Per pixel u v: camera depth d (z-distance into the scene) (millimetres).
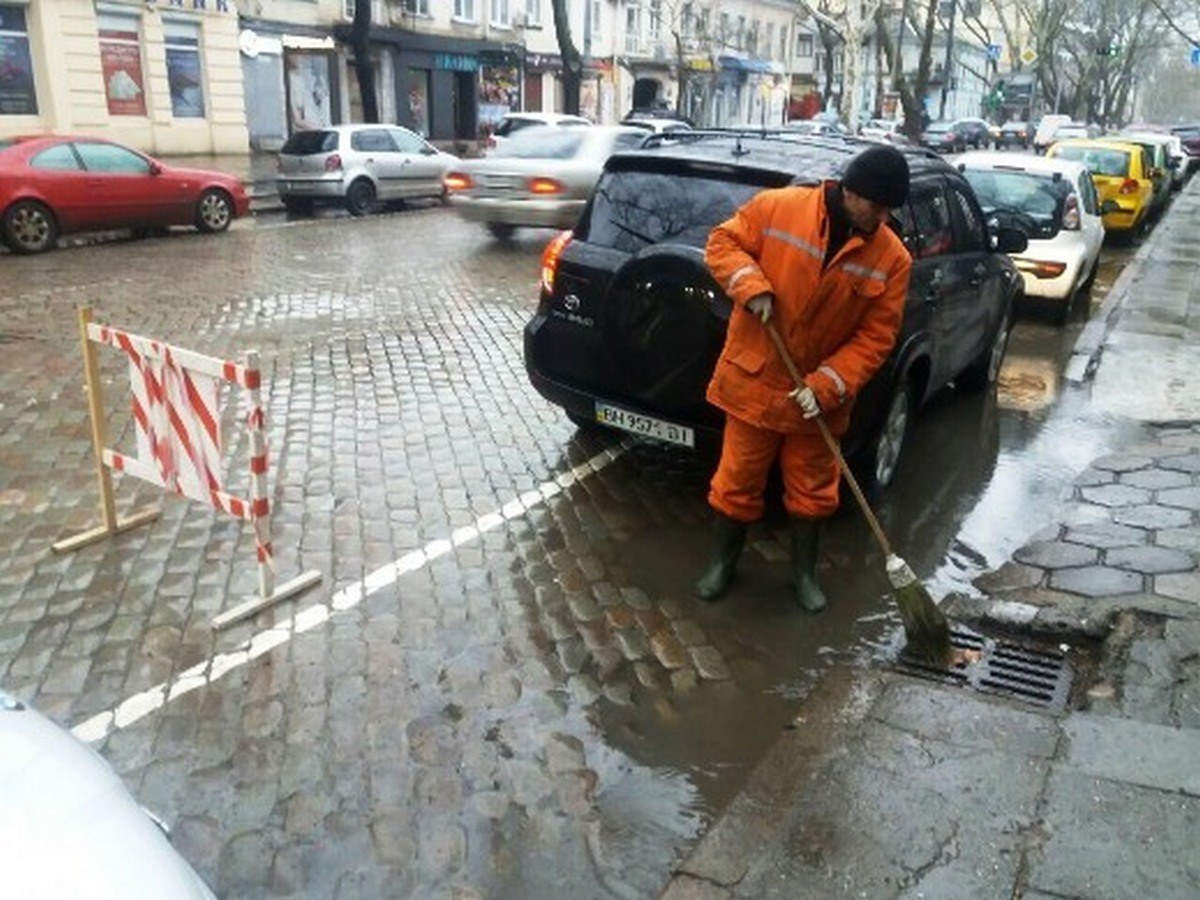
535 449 6281
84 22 21062
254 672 3900
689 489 5762
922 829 3068
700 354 4914
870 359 3973
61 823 2020
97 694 3730
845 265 3850
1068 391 8125
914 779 3281
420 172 18859
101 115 21781
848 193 3723
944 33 69250
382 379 7652
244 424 6527
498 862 3039
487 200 13984
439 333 9156
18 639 4059
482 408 7031
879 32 44375
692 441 5172
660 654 4156
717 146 5625
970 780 3275
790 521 4508
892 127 40438
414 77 31156
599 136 14203
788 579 4812
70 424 6449
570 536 5137
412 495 5547
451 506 5426
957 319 6484
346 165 17500
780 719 3777
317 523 5160
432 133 32281
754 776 3355
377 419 6738
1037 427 7223
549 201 13750
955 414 7441
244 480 5672
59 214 13055
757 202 3971
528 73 35875
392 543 4977
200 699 3727
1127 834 3041
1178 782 3260
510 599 4516
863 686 3855
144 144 22766
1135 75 77062
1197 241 16594
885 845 3010
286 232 15484
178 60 23188
